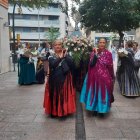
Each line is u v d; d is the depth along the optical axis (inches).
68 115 139.3
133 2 233.3
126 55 176.9
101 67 128.0
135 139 103.9
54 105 128.8
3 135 108.0
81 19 300.2
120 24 264.4
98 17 274.1
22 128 117.0
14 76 313.7
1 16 315.3
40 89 222.2
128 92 181.3
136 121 128.0
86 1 277.9
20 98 182.4
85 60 178.9
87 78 134.1
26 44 247.9
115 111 147.3
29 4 321.4
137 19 245.0
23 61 241.9
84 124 123.7
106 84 126.7
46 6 336.2
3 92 206.7
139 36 417.1
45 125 121.5
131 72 181.5
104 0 250.4
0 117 134.3
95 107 128.6
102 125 122.0
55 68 126.8
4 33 342.0
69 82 129.7
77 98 184.5
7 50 360.5
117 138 104.9
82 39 163.9
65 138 104.7
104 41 128.1
